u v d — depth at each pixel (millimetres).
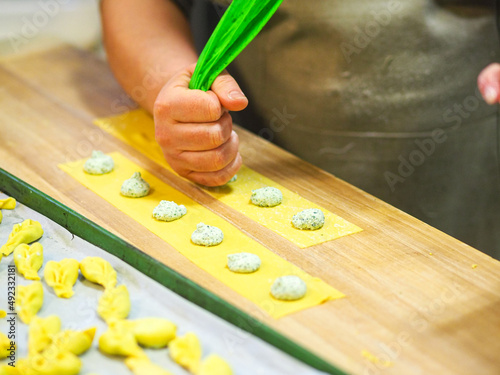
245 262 695
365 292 675
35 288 668
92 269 688
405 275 694
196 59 895
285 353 611
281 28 938
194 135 777
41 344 630
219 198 812
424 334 633
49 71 1139
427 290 677
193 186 835
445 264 708
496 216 1057
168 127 792
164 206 775
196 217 778
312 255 721
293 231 755
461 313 652
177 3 979
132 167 875
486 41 948
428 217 1028
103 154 890
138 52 911
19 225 746
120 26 933
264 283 686
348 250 728
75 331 631
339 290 677
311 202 805
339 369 587
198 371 599
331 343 625
